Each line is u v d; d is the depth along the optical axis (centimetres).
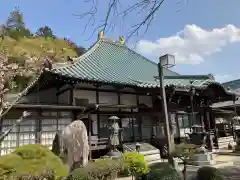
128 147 1348
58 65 1430
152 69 2206
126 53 2205
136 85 1563
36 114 1187
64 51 3291
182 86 1583
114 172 802
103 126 1523
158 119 1797
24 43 2764
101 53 1972
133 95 1717
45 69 1306
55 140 856
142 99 1769
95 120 1501
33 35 3509
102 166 755
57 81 1395
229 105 2709
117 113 1588
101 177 739
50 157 566
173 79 1869
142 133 1700
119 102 1620
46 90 1589
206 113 2075
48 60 1534
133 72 1917
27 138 1140
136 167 769
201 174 777
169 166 742
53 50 3116
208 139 1859
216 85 1858
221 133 2452
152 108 1719
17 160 505
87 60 1745
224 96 2045
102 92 1555
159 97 1727
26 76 1541
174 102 1862
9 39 2439
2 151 1056
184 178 769
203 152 1320
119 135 1388
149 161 1346
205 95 1964
